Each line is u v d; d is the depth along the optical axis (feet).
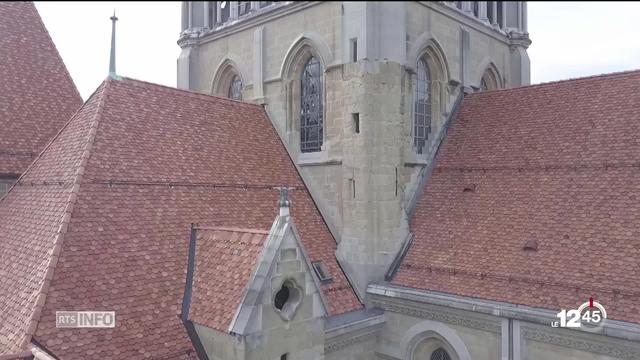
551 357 46.14
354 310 56.90
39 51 70.38
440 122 73.51
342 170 61.72
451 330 52.54
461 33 77.46
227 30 81.05
